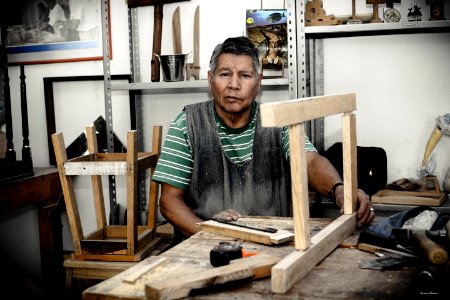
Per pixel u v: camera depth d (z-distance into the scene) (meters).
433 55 2.38
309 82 2.50
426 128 2.43
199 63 2.60
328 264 1.02
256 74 1.73
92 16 2.78
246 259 0.99
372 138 2.50
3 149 2.92
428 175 2.36
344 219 1.22
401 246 1.10
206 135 1.80
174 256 1.09
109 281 0.95
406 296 0.84
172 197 1.75
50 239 2.67
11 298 2.60
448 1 2.33
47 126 2.90
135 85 2.49
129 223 1.86
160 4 2.60
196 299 0.86
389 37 2.42
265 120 0.90
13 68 2.95
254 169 1.80
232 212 1.44
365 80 2.47
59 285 2.72
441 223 1.21
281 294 0.87
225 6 2.60
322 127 2.51
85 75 2.84
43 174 2.60
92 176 2.11
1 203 2.27
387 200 2.16
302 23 2.22
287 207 1.88
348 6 2.45
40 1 2.85
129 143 1.82
